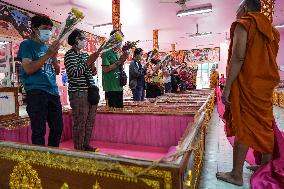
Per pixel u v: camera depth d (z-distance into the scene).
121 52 3.58
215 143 3.71
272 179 1.99
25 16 9.49
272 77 1.90
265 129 1.93
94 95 2.56
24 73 2.15
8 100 2.88
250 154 2.85
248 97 1.91
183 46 21.16
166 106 3.75
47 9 9.70
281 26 13.66
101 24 12.25
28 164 1.42
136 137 3.21
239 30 1.90
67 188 1.29
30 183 1.42
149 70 6.53
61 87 12.02
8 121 2.72
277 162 2.10
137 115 3.21
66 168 1.29
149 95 6.64
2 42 9.20
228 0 9.54
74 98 2.51
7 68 8.99
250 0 1.98
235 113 1.94
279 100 9.38
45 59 1.85
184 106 3.71
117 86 3.62
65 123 3.43
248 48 1.90
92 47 14.15
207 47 22.03
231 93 1.98
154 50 5.27
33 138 2.12
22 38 9.30
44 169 1.36
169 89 8.69
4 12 8.63
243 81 1.93
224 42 19.48
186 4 9.89
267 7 5.74
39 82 2.14
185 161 1.12
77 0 8.91
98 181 1.21
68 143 3.26
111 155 1.19
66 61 2.47
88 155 1.23
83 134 2.57
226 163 2.69
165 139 3.08
